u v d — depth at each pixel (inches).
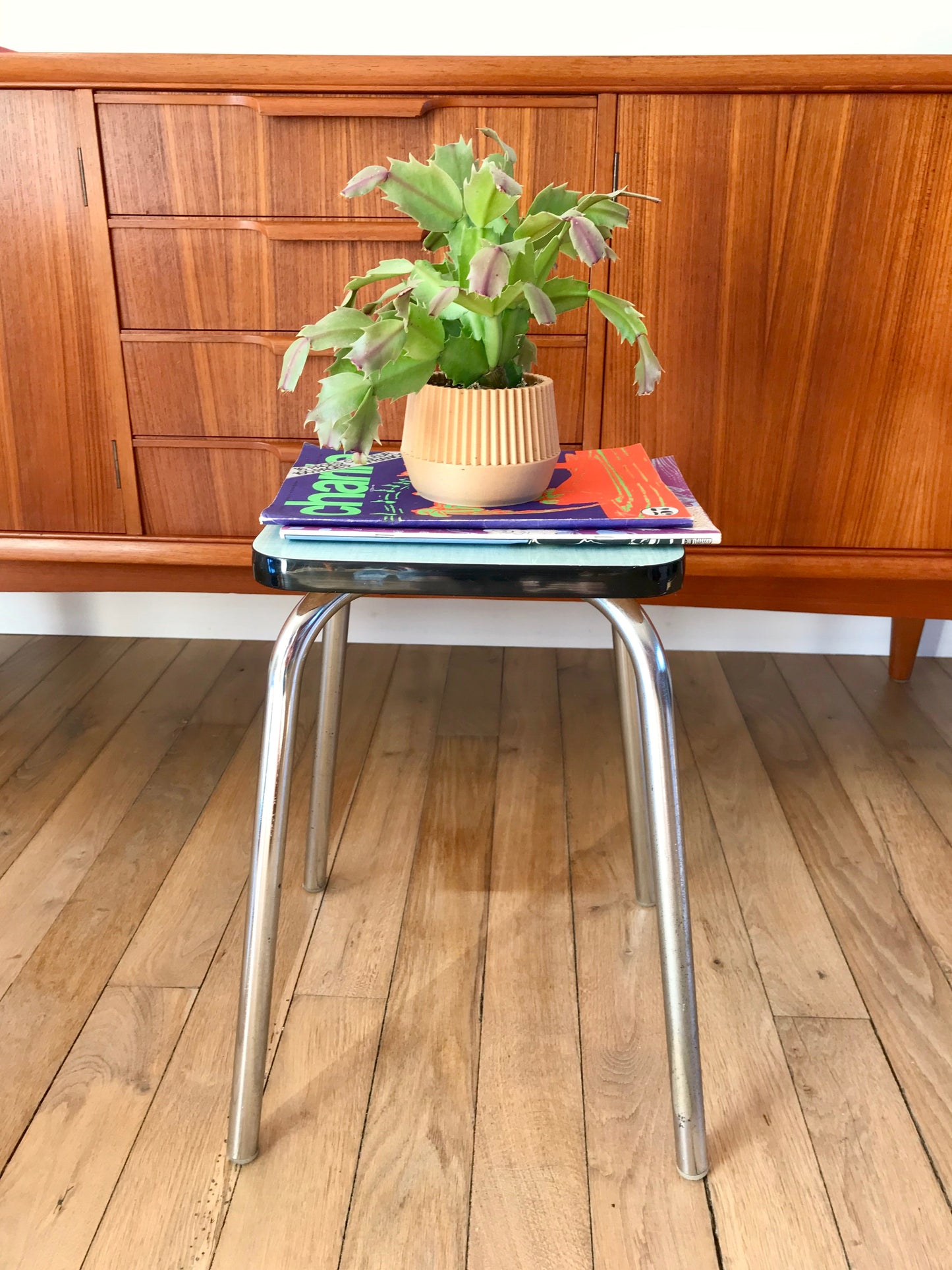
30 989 37.8
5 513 49.5
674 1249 28.8
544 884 44.4
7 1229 29.0
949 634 66.7
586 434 47.6
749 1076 34.5
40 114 43.1
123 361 46.9
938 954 40.3
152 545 49.7
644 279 44.9
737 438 47.3
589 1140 32.1
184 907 42.5
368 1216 29.6
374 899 43.3
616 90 41.9
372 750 55.1
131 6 57.1
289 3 56.9
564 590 27.3
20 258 45.3
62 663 64.9
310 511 29.5
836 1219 29.7
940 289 44.1
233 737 56.4
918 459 46.9
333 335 28.4
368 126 43.1
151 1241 28.7
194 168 43.8
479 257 25.5
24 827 47.8
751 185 43.1
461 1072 34.5
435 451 29.2
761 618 66.8
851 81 41.2
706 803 50.5
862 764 54.3
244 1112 30.7
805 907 42.9
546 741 56.3
